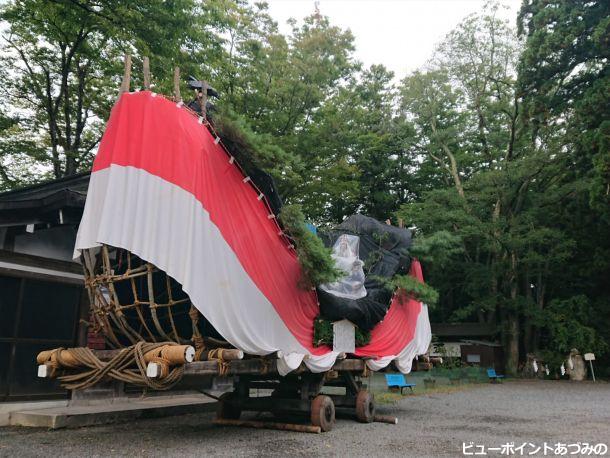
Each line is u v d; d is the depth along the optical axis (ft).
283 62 62.39
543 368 86.33
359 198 104.12
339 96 71.41
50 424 26.27
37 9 51.96
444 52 102.17
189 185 21.57
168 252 20.48
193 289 20.22
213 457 20.10
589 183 78.33
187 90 54.54
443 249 39.86
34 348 28.73
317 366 26.17
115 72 59.00
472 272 90.17
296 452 21.39
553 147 83.51
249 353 22.50
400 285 34.06
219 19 56.29
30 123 67.26
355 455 20.99
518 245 83.51
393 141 101.96
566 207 89.56
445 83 101.24
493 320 97.45
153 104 22.58
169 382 19.12
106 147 22.34
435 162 109.81
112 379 20.79
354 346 30.40
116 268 24.20
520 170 83.76
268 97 61.87
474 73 99.86
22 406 27.68
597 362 87.71
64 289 30.78
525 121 79.41
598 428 29.45
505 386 67.92
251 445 22.80
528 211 87.10
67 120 66.18
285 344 24.85
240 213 23.70
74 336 30.94
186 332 25.98
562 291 97.40
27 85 65.41
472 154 104.53
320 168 68.28
